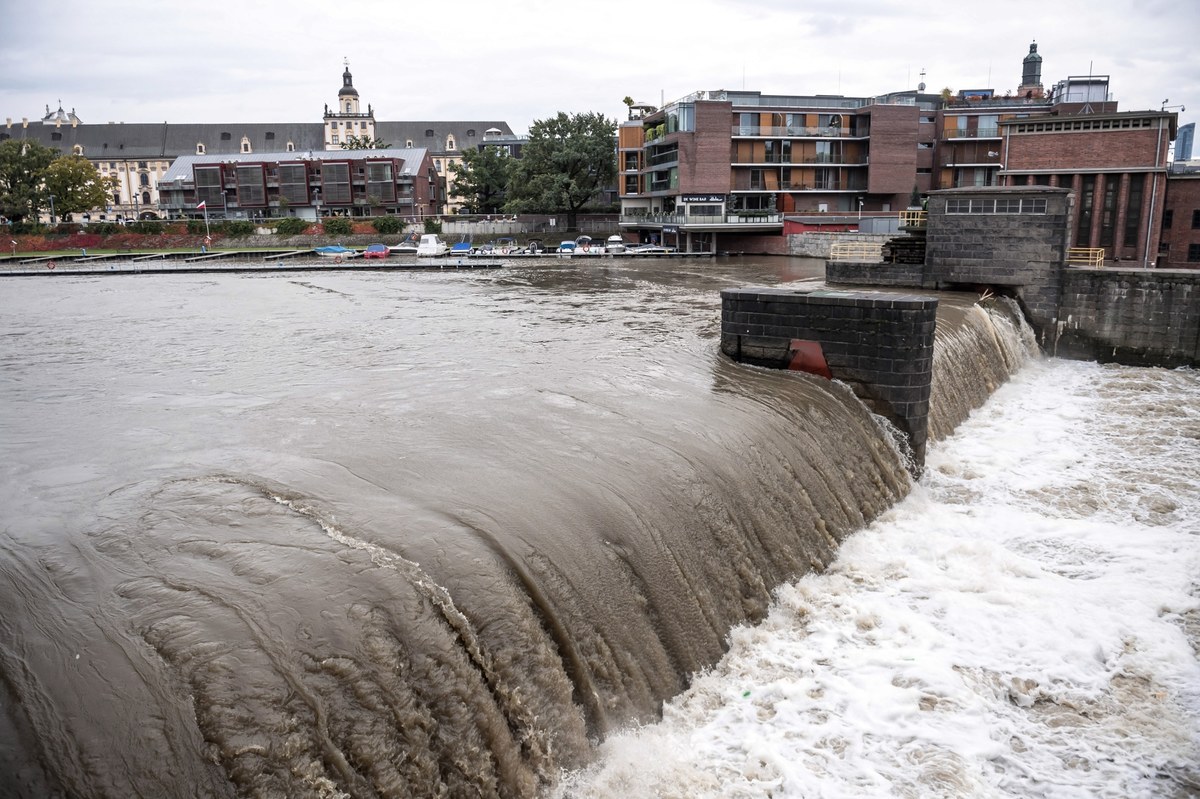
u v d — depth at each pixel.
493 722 7.70
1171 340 31.98
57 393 17.52
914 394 18.20
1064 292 33.28
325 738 6.75
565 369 19.95
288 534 9.47
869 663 10.94
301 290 45.16
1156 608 12.70
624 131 91.88
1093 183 47.59
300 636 7.45
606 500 10.94
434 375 19.25
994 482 18.38
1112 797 8.91
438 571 8.62
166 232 104.31
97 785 5.97
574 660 8.68
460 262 69.62
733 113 79.25
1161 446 20.92
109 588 8.22
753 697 10.10
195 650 7.20
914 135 80.25
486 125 175.00
